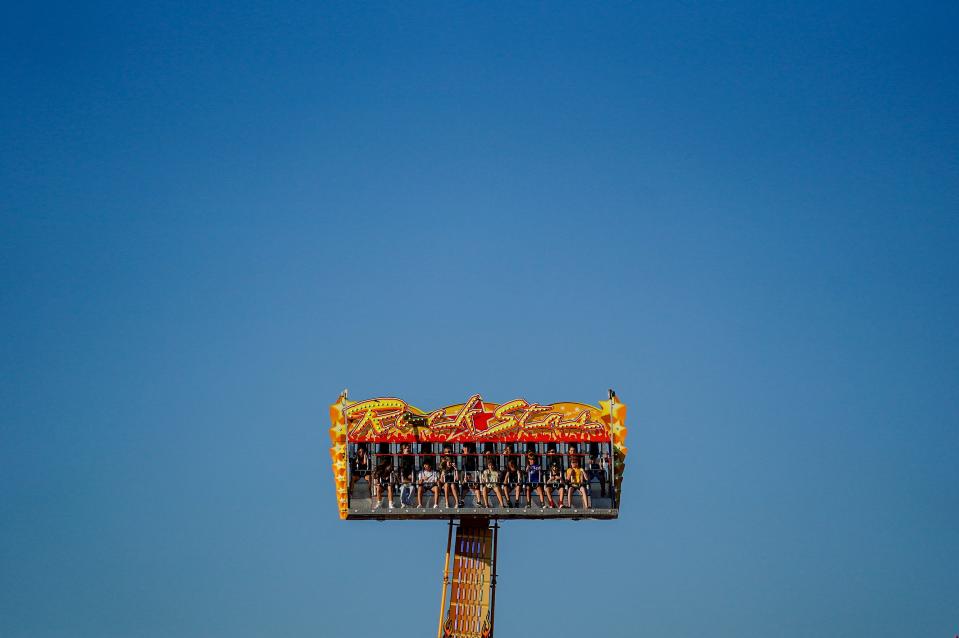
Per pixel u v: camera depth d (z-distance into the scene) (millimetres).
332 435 76562
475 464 77188
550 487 77000
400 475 76812
